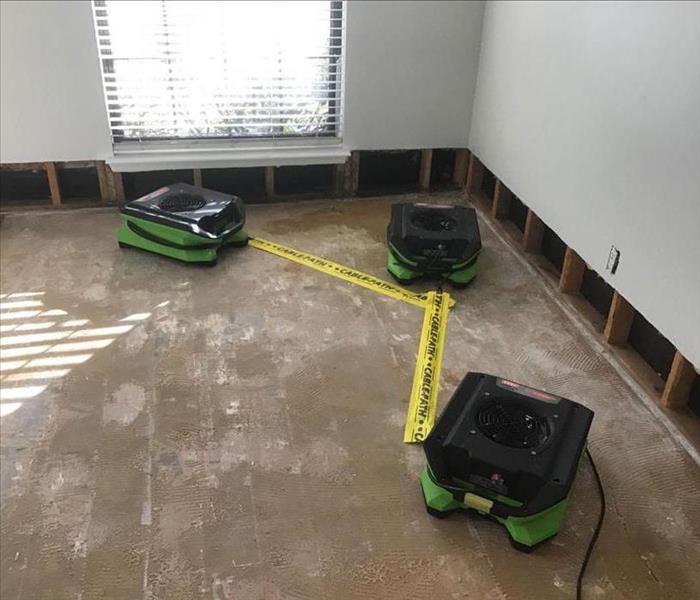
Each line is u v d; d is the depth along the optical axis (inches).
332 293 104.3
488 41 123.6
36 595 60.7
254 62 120.1
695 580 64.1
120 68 117.0
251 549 65.4
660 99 77.6
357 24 120.0
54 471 72.4
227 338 93.3
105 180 125.5
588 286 104.2
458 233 105.8
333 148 130.9
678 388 81.9
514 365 91.0
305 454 75.9
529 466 64.4
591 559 65.8
